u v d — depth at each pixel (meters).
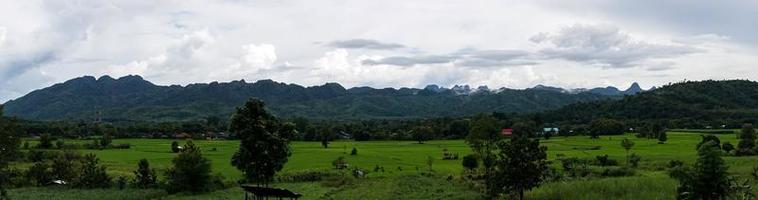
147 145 179.50
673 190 55.00
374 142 198.62
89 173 92.25
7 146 88.56
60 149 149.00
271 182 91.31
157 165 117.12
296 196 61.19
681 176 46.06
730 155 111.56
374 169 104.88
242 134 68.25
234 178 94.56
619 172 84.12
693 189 42.59
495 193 63.41
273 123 70.12
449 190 72.06
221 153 146.75
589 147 146.00
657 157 108.69
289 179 94.31
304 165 113.06
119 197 78.56
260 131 68.38
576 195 57.62
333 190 78.56
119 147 168.12
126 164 119.94
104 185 91.06
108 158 132.62
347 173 98.69
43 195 81.00
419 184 78.69
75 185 91.19
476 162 95.31
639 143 154.38
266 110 71.06
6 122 88.50
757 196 45.69
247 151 68.56
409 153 142.12
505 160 59.19
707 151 43.06
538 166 59.69
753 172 63.12
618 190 57.34
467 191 70.69
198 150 87.44
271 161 69.00
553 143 163.12
